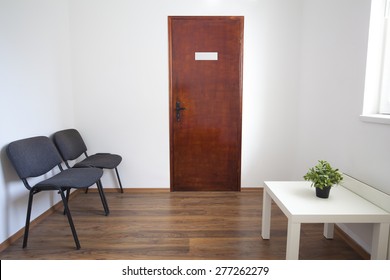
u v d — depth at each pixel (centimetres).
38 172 219
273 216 258
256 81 314
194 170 326
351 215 151
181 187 329
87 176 217
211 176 327
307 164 291
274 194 182
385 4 185
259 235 221
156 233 223
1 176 201
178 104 316
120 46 307
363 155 194
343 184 200
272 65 312
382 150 175
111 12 302
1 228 200
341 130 223
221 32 306
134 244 206
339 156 227
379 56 190
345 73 217
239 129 321
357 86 201
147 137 321
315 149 272
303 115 301
